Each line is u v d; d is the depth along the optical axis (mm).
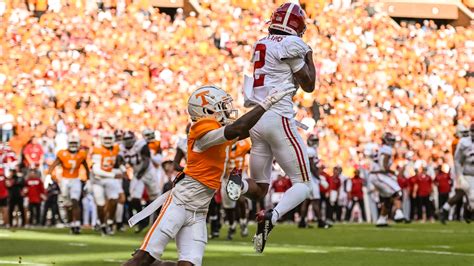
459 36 44625
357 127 38906
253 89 10375
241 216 21750
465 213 27875
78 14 36594
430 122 41125
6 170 27141
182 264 8367
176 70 36969
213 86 8758
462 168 25156
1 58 33875
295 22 10477
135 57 36500
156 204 8711
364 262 14586
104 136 22359
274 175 29750
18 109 32344
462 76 43562
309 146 26125
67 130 32156
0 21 35031
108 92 34719
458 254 16062
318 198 26078
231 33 39219
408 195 32125
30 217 26844
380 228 25578
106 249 17281
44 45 35031
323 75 39750
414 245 18500
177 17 38875
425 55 43250
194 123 8477
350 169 36094
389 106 40438
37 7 36719
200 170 8453
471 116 42469
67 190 22891
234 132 8234
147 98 35156
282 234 22719
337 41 41250
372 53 41719
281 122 10211
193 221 8500
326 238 21047
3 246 17984
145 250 8320
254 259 15148
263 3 41125
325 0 42562
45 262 14383
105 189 22344
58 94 33656
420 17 46156
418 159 37938
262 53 10336
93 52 35688
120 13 37844
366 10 44719
